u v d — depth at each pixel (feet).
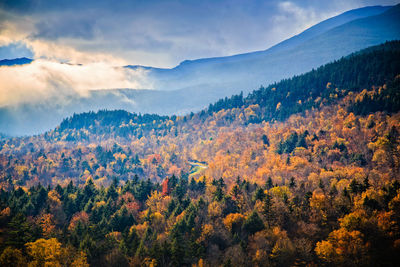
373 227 283.59
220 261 268.62
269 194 363.35
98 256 284.20
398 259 256.73
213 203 362.94
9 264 255.50
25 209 392.06
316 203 335.88
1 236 320.70
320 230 312.09
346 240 273.13
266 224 314.96
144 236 310.04
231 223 322.34
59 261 264.31
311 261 269.23
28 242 292.61
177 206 372.99
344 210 326.03
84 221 377.30
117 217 358.02
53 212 396.57
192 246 282.97
